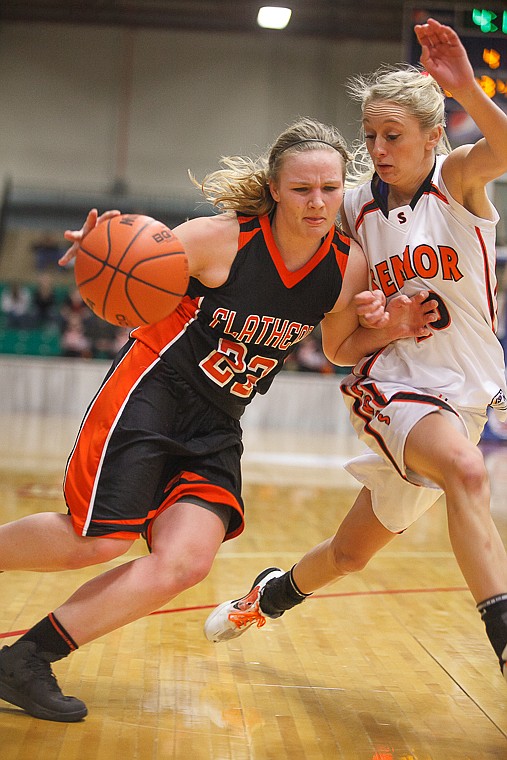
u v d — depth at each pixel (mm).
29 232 26828
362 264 3836
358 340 3912
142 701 3678
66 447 15445
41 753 3062
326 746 3285
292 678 4078
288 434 23172
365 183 4012
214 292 3588
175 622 4949
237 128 26922
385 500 3855
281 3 26203
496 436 22531
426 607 5562
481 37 14914
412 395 3615
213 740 3285
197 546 3471
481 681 4121
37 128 26875
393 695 3902
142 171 26953
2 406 24188
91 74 26906
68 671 4016
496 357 3857
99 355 25766
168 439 3521
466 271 3701
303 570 4172
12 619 4734
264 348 3684
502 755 3264
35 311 26328
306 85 26875
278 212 3555
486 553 3182
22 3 26391
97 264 3311
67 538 3426
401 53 26969
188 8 26469
